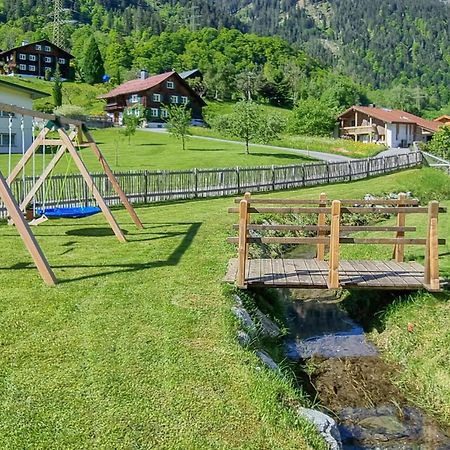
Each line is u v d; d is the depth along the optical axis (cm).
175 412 478
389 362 756
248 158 3822
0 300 737
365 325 898
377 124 6950
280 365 684
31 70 9406
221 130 4338
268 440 450
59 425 453
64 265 942
